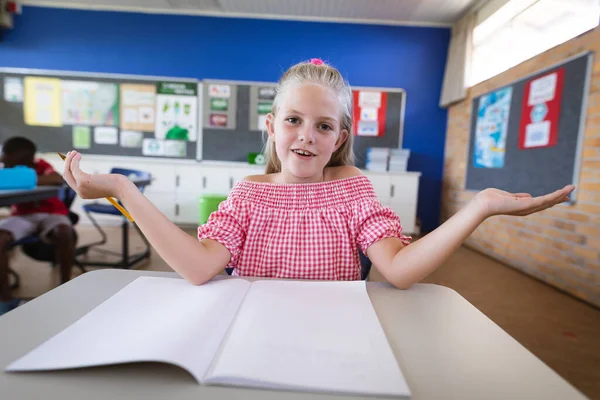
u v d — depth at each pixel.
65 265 2.04
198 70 4.24
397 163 4.05
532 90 2.70
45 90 4.16
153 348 0.31
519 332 1.73
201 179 4.05
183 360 0.30
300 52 4.24
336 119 0.66
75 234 2.18
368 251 0.64
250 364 0.30
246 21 4.20
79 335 0.34
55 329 0.37
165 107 4.23
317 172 0.70
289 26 4.21
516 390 0.29
